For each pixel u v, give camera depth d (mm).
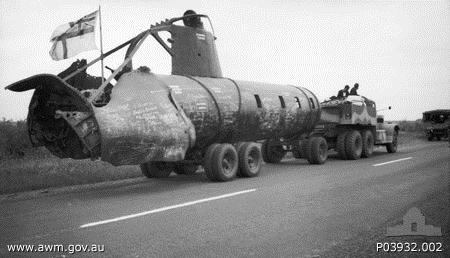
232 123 11172
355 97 16453
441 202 6750
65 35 9688
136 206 7059
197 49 11828
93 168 12695
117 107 8398
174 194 8289
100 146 8008
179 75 11016
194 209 6680
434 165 12367
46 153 16969
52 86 8023
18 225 5848
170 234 5199
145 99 8930
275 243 4773
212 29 12469
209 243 4805
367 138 16672
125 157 8203
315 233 5160
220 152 10070
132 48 10609
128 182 10500
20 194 8719
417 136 36969
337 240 4852
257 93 12352
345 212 6277
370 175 10508
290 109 13430
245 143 11180
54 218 6258
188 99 10039
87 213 6566
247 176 10969
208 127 10523
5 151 16188
